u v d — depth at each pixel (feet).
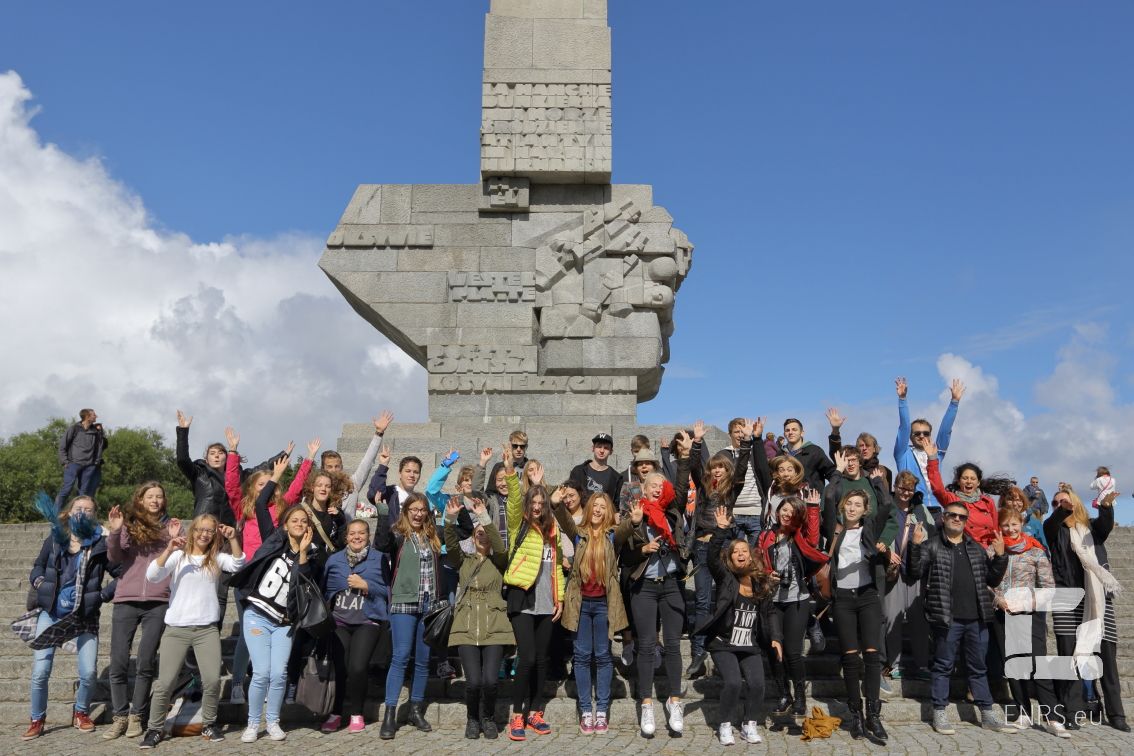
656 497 27.99
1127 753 24.72
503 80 53.31
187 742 26.40
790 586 27.40
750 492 32.32
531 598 27.04
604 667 27.48
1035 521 36.58
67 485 48.01
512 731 26.43
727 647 26.21
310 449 30.71
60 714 29.09
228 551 30.25
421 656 27.91
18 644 34.68
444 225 53.26
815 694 30.09
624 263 52.85
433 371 51.65
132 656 33.32
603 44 53.88
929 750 25.13
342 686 27.86
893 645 30.63
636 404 51.75
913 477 32.71
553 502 28.40
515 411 51.49
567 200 53.78
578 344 51.83
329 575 27.78
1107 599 28.17
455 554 27.71
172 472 180.34
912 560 28.40
